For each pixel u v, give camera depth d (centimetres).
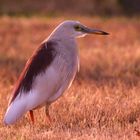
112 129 1160
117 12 4381
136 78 1811
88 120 1228
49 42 1203
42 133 1134
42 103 1186
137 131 1136
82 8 4397
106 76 1875
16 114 1137
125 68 1989
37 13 4247
